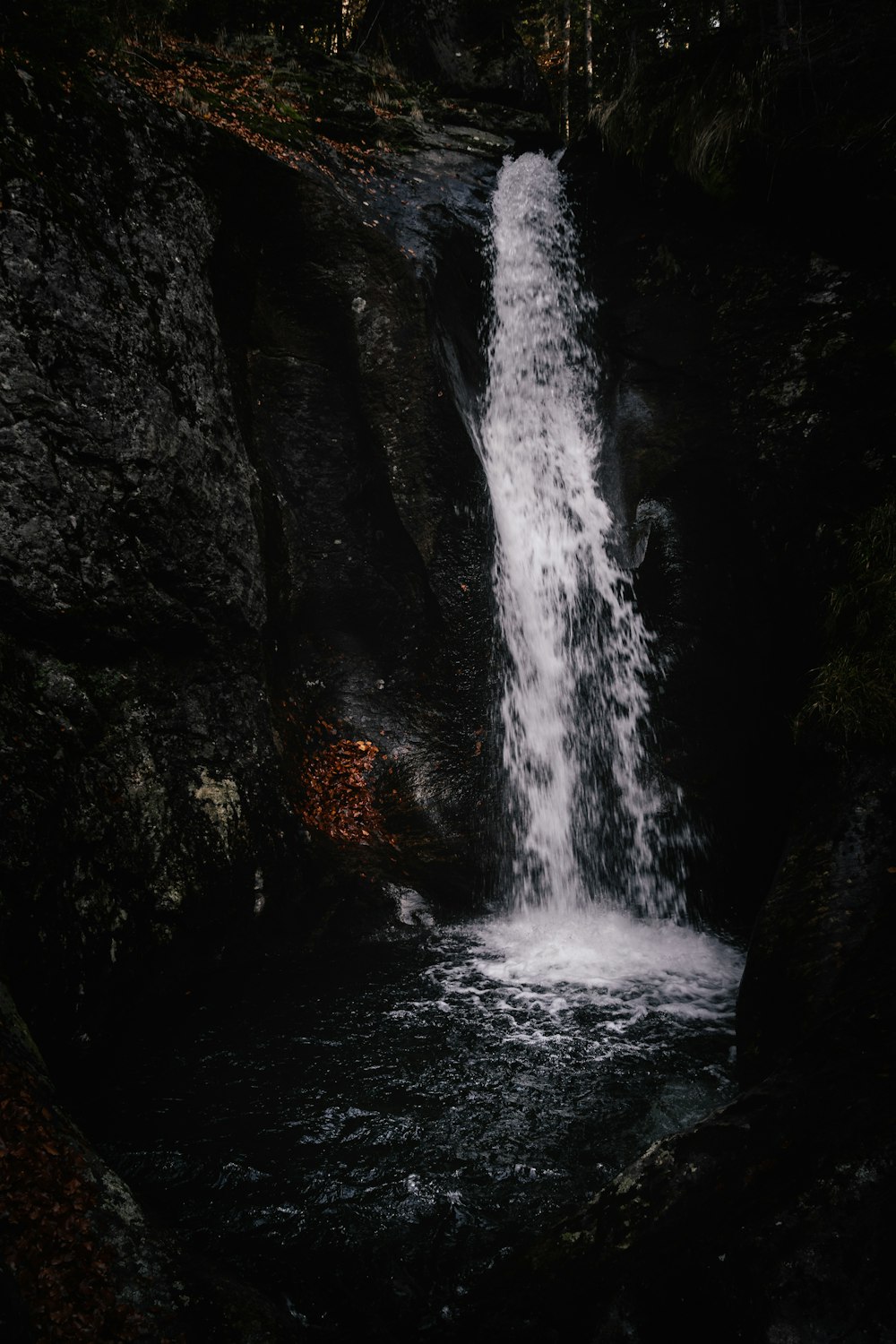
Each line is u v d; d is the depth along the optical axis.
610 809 7.85
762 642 7.41
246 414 7.26
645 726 7.86
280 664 7.34
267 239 7.41
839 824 5.16
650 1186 3.31
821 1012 4.21
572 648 8.11
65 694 5.16
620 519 8.09
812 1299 2.68
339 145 8.54
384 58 10.84
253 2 10.25
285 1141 4.29
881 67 6.93
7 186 5.19
